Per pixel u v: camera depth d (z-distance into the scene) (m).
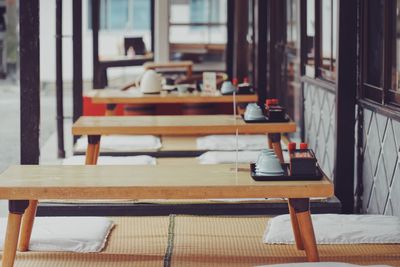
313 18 6.90
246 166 3.82
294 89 8.24
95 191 3.37
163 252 3.79
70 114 12.99
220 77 8.80
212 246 3.89
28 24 4.95
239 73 8.84
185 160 6.45
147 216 4.69
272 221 4.19
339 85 5.22
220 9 17.97
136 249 3.84
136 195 3.38
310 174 3.48
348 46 5.18
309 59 7.17
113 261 3.64
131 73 18.12
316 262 3.12
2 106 14.09
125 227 4.25
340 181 5.29
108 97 7.21
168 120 5.86
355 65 5.20
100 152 6.59
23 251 3.74
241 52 8.81
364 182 5.19
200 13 18.19
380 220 4.18
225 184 3.40
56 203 4.83
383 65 4.71
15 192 3.36
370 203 5.04
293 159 3.47
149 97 7.20
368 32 5.08
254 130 5.56
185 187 3.38
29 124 5.03
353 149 5.27
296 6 7.63
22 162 5.04
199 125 5.57
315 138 6.73
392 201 4.51
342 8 5.15
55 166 3.82
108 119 5.95
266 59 8.23
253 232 4.16
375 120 4.88
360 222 4.14
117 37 18.33
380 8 4.95
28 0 4.93
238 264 3.60
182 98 7.22
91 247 3.79
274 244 3.92
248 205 4.83
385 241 3.90
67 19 16.88
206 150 6.72
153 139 7.05
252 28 9.76
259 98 8.27
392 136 4.50
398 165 4.39
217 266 3.58
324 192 3.37
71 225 4.04
